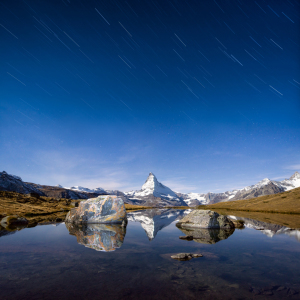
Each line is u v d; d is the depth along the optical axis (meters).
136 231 26.75
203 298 7.81
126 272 10.71
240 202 156.75
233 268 11.50
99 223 35.28
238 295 8.09
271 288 8.80
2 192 100.56
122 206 37.66
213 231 27.83
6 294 8.08
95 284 9.13
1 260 12.91
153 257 13.73
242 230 28.97
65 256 13.85
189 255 14.01
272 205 106.94
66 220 38.47
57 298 7.73
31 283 9.24
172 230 28.73
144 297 7.88
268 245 18.14
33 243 18.33
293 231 27.72
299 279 9.90
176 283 9.30
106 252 15.05
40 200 104.81
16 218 36.38
